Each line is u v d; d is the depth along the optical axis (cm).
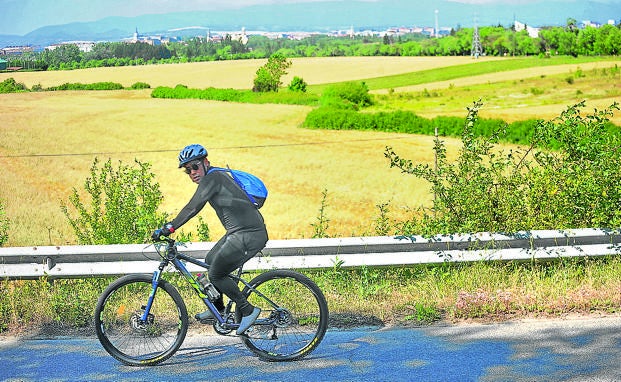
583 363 509
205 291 529
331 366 523
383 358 537
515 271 722
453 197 845
